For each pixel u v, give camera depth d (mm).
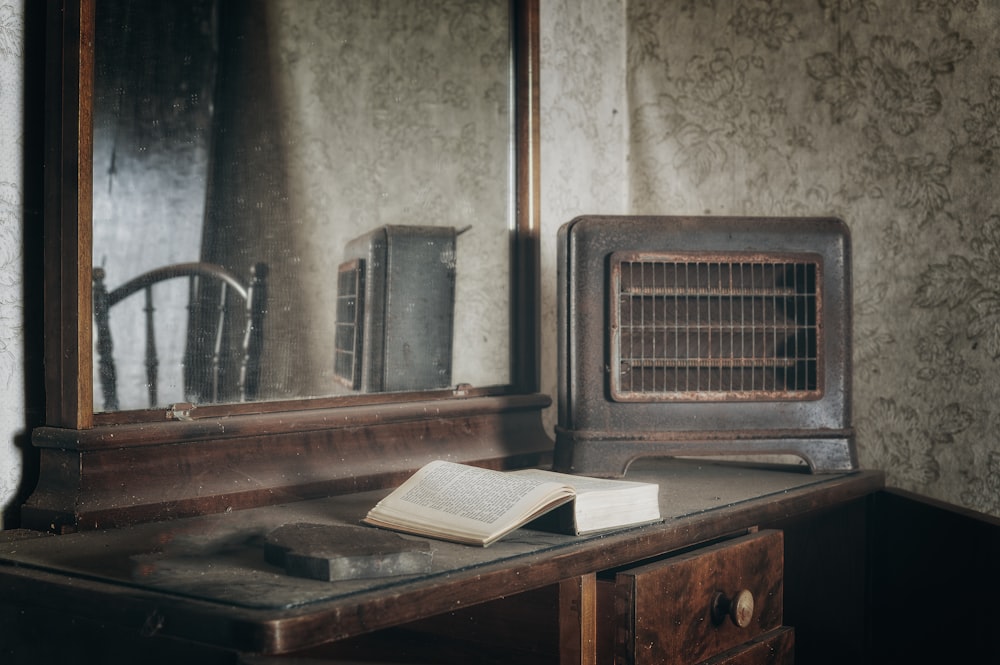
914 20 1630
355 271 1391
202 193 1199
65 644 908
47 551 941
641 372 1405
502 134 1640
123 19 1115
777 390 1436
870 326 1680
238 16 1251
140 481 1094
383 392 1422
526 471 1191
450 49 1555
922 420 1619
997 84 1541
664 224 1408
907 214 1639
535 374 1646
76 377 1054
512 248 1646
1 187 1088
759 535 1208
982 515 1374
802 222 1445
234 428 1176
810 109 1751
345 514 1134
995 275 1542
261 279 1264
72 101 1059
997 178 1541
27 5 1105
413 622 1104
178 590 791
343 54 1394
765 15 1803
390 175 1453
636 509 1073
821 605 1571
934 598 1438
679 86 1918
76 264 1055
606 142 1950
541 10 1790
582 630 984
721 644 1115
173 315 1162
